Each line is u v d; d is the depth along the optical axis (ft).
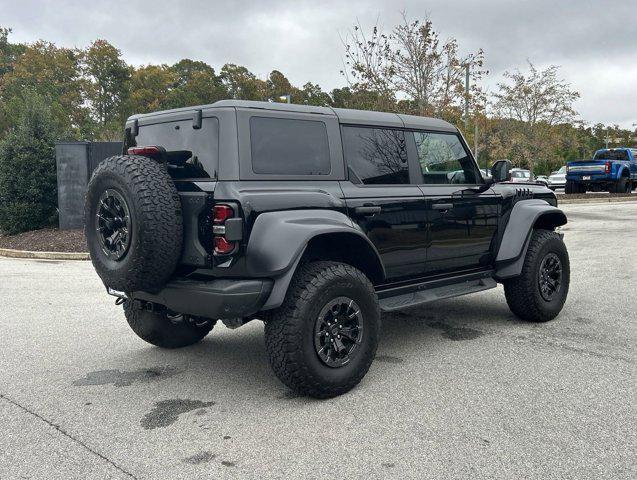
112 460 9.82
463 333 17.62
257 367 14.89
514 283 18.15
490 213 17.34
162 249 11.51
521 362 14.67
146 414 11.85
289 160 12.76
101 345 17.01
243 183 11.78
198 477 9.19
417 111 54.90
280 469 9.40
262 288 11.50
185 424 11.30
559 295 18.84
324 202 12.85
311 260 13.70
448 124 17.17
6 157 46.24
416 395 12.55
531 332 17.60
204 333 16.89
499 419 11.19
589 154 192.95
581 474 9.10
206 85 218.18
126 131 14.67
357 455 9.83
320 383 12.10
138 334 15.98
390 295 15.05
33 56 226.38
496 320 19.26
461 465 9.42
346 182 13.84
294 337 11.75
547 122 76.13
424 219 15.31
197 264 11.78
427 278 16.10
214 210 11.45
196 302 11.71
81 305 22.41
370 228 13.96
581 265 29.73
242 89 229.25
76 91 224.53
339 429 10.89
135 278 11.64
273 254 11.43
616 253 33.50
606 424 10.91
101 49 234.99
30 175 45.96
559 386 12.91
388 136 15.19
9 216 46.21
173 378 14.07
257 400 12.55
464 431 10.69
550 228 19.98
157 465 9.62
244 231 11.43
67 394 13.03
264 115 12.51
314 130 13.44
